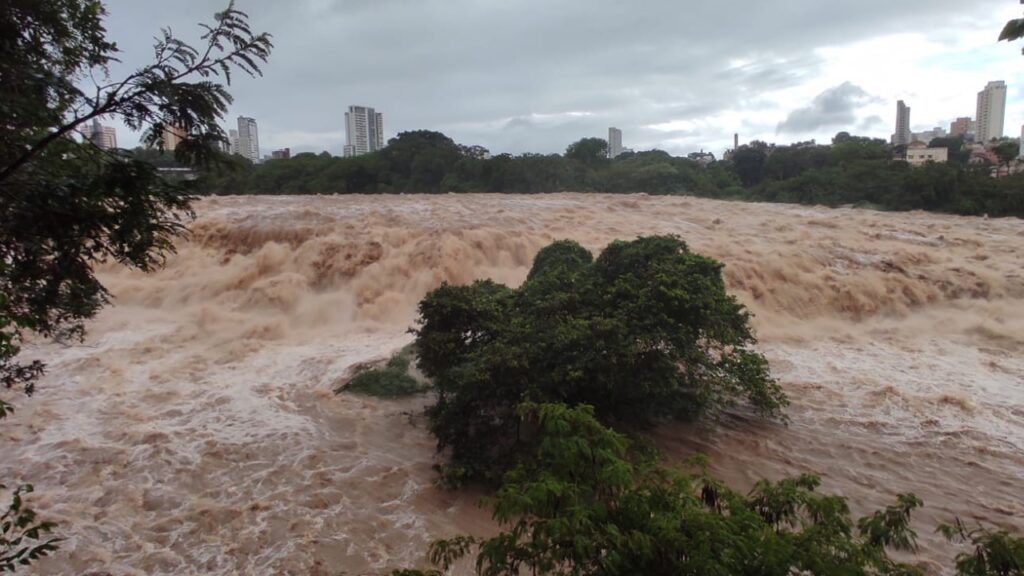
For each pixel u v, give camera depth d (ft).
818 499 13.71
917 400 43.04
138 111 16.06
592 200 130.62
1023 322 60.23
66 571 25.14
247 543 27.32
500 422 32.83
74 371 47.47
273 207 99.04
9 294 16.88
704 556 10.79
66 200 16.15
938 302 66.18
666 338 32.27
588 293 35.55
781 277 68.59
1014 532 28.22
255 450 35.76
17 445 35.73
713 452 35.55
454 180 158.61
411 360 48.55
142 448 35.70
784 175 195.42
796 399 43.37
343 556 26.48
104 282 67.10
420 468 33.68
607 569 11.27
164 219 18.63
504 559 12.39
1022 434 38.01
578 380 31.01
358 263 69.10
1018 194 115.55
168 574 25.25
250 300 63.82
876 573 13.52
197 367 49.47
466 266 70.23
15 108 14.97
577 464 13.88
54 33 17.28
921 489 31.96
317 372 48.52
